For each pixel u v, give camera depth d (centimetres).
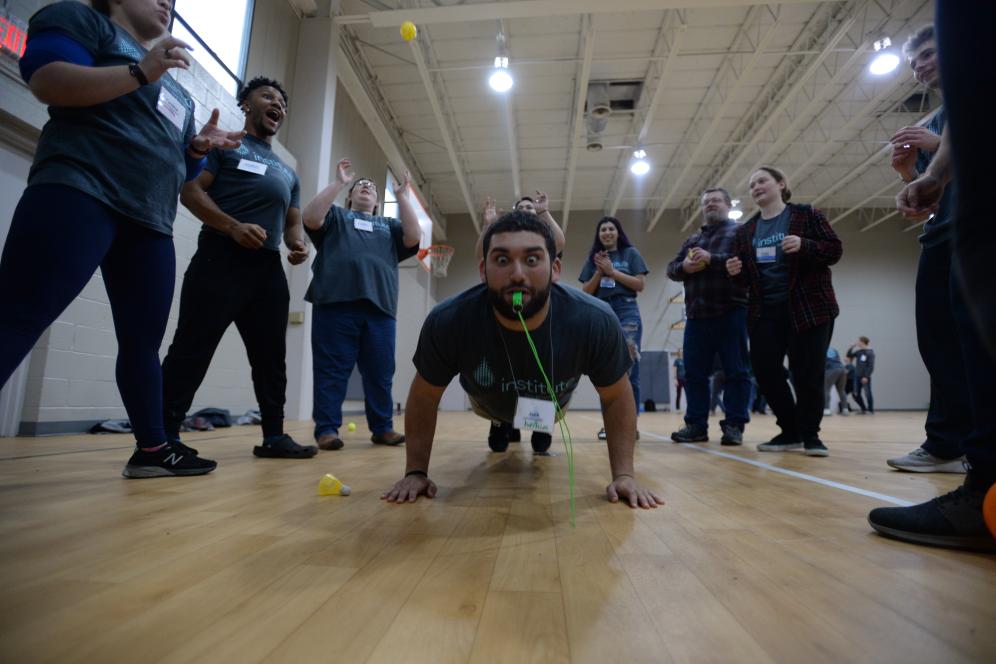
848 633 51
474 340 122
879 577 68
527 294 106
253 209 191
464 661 44
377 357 261
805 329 231
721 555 78
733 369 286
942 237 166
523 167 985
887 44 570
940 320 172
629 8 490
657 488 143
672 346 1150
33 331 103
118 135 120
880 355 1141
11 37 252
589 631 51
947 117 38
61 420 296
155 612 55
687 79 733
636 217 1185
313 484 142
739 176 995
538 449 235
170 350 172
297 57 545
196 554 76
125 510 106
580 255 1173
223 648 46
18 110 258
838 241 231
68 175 109
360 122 733
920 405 1120
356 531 92
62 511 104
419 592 62
